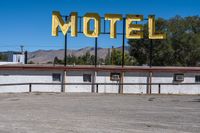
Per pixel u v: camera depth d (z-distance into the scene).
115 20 49.44
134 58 89.44
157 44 83.12
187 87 48.62
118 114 22.33
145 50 84.50
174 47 84.19
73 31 48.09
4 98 32.75
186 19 89.50
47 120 19.33
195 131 16.94
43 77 45.91
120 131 16.47
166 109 25.36
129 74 47.66
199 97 37.25
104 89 46.78
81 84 44.03
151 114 22.55
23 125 17.62
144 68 47.88
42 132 15.91
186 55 83.56
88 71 46.84
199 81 49.25
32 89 45.06
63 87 45.50
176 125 18.48
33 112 22.75
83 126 17.56
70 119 19.81
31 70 45.59
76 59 101.62
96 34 48.62
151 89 47.91
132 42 86.56
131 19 49.91
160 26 85.19
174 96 38.88
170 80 48.47
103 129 16.88
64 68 46.16
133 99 33.34
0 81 44.84
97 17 48.88
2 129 16.48
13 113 22.17
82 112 23.03
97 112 23.14
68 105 27.19
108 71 47.09
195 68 49.09
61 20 47.84
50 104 27.77
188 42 83.06
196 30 89.69
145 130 16.88
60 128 16.92
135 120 19.91
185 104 29.08
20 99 31.75
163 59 83.25
